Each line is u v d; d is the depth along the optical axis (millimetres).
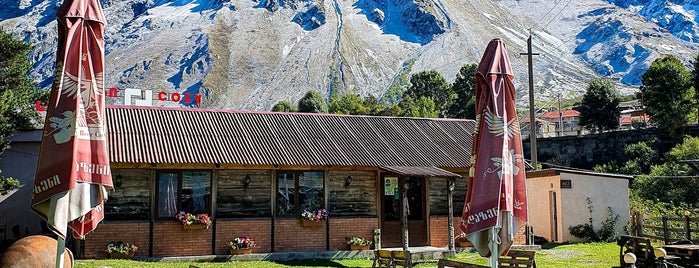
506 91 10672
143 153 19156
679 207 34438
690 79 57062
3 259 11367
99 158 8516
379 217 21734
